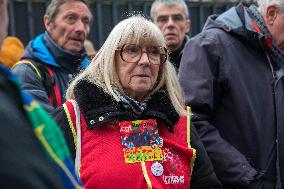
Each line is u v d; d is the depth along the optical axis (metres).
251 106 2.47
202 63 2.50
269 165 2.50
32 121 1.04
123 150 1.95
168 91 2.13
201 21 5.45
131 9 5.15
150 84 2.05
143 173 1.93
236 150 2.43
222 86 2.50
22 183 0.92
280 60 2.55
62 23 2.93
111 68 2.03
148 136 2.00
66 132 1.95
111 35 2.06
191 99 2.46
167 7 3.69
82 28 2.97
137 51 2.03
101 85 2.01
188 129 2.13
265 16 2.53
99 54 2.07
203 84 2.46
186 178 2.04
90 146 1.93
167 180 2.00
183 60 2.59
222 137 2.52
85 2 3.05
